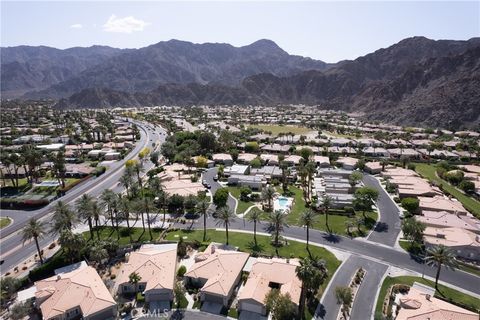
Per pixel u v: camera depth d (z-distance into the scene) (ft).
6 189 450.71
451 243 284.82
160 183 404.98
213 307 219.20
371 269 259.39
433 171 538.06
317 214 366.84
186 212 374.84
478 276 253.24
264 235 316.81
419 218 339.36
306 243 299.99
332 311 213.46
